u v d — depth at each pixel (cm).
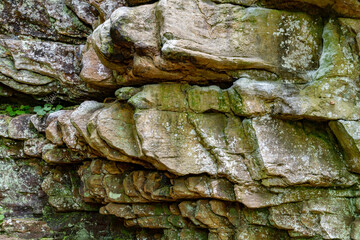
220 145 359
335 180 350
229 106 358
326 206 350
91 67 443
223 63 342
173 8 333
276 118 351
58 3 541
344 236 347
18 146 546
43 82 534
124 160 397
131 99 368
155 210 431
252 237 364
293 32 356
